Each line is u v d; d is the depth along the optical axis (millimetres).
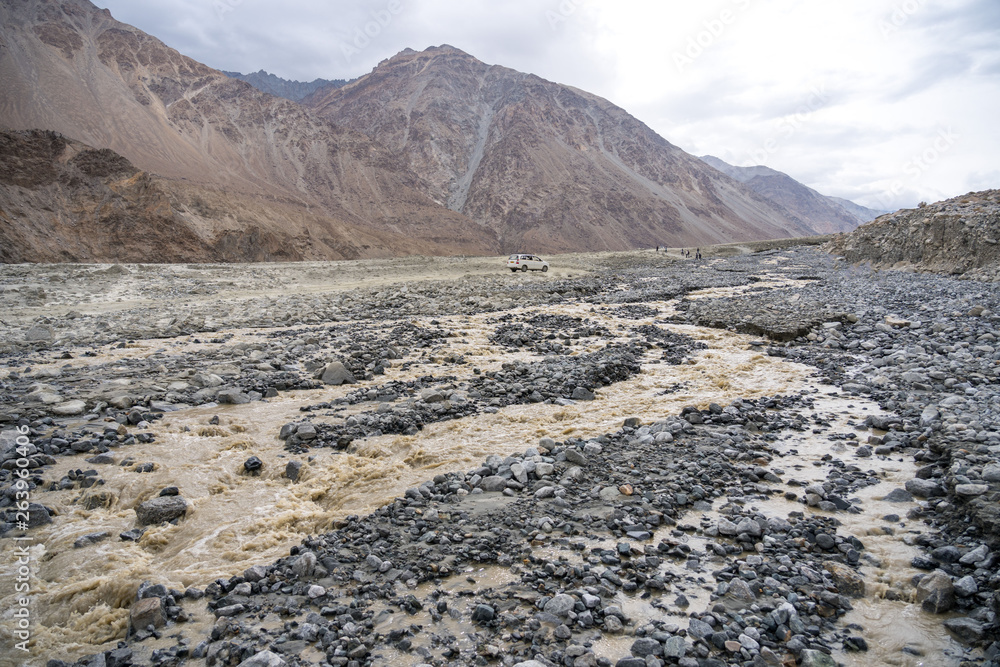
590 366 19109
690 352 22734
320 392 17266
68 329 26453
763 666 6105
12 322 27781
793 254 77375
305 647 6547
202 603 7578
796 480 10695
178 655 6496
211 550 8977
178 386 16859
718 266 69938
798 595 7309
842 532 8836
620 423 14445
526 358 21828
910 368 17953
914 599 7227
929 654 6312
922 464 11219
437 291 43125
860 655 6348
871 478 10664
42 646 6781
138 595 7590
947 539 8391
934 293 32375
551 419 14867
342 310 34250
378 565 8148
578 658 6176
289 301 38156
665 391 17422
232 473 11742
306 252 135000
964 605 7016
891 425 13180
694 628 6629
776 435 13211
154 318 30344
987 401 13773
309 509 10367
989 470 9422
